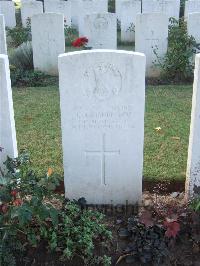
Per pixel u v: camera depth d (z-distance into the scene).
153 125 3.17
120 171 2.21
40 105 3.64
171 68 4.32
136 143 2.13
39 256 1.90
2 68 1.96
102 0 6.54
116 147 2.15
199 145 2.09
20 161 2.03
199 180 2.16
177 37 4.45
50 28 4.42
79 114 2.07
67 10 6.91
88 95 2.03
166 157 2.68
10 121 2.08
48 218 2.01
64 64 1.96
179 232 1.95
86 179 2.23
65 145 2.15
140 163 2.18
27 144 2.88
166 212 1.96
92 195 2.28
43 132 3.08
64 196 2.32
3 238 1.79
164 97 3.80
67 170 2.21
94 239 1.97
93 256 1.89
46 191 1.89
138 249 1.88
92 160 2.18
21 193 1.89
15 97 3.88
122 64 1.96
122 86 2.00
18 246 1.87
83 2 6.51
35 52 4.55
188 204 2.06
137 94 2.01
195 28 4.41
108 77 1.99
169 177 2.44
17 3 11.37
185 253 1.91
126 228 2.02
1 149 2.04
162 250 1.86
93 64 1.96
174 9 6.89
